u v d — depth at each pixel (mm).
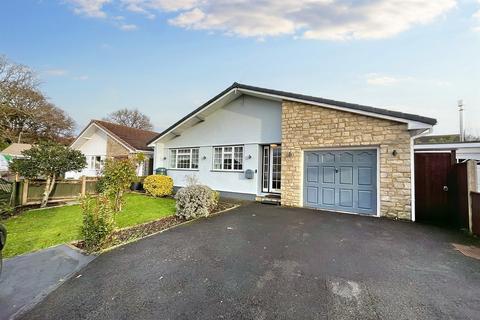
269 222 6664
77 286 3463
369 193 7688
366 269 3717
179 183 13844
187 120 12664
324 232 5672
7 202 9398
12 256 4723
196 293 3141
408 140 7051
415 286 3199
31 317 2811
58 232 6285
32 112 27344
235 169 11688
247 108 11375
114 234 5633
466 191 5844
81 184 11883
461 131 19281
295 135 9078
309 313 2662
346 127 8031
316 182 8711
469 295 2982
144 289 3295
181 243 5062
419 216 7277
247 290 3170
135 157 9047
